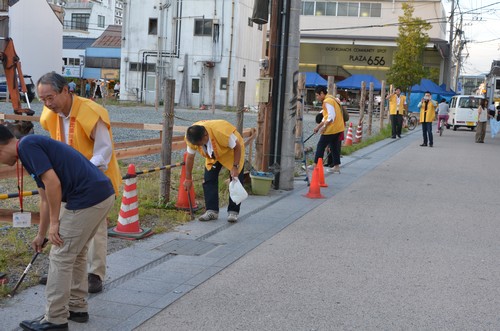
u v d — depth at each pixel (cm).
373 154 1788
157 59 4416
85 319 445
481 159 1741
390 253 671
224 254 648
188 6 4334
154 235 717
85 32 7269
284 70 1059
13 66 1669
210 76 4359
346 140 1977
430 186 1186
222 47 4312
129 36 4500
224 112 3841
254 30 4616
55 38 4869
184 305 491
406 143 2244
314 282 560
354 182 1212
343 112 1301
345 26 5241
